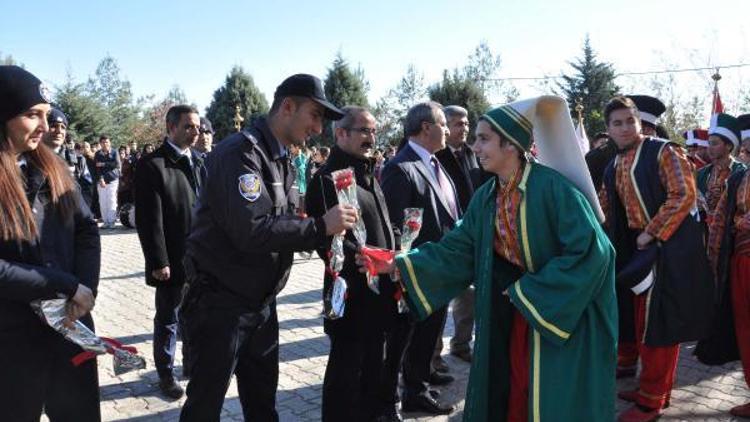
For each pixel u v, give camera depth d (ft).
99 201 48.21
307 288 25.55
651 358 12.28
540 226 8.55
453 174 15.11
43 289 7.19
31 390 7.57
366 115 10.64
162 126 132.46
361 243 9.64
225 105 131.34
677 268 11.87
